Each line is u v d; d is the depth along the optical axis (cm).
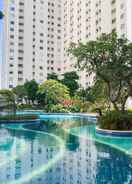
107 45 1933
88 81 7381
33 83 6988
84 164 1059
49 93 5116
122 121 1897
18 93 6812
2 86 9731
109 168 995
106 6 7100
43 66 9925
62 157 1196
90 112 4419
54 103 5156
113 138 1783
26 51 9756
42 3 10250
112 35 1964
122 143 1573
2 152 1312
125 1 6150
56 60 10150
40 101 6681
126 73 1936
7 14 9788
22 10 9938
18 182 828
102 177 881
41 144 1550
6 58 9569
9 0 9812
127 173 927
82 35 8469
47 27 10206
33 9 10075
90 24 7994
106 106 3347
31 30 9938
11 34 9694
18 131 2217
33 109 5944
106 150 1355
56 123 3003
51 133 2078
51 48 10150
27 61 9706
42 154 1261
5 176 895
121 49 1939
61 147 1454
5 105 3177
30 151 1341
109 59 1956
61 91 5119
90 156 1213
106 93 2459
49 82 5184
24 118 3039
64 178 870
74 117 4025
